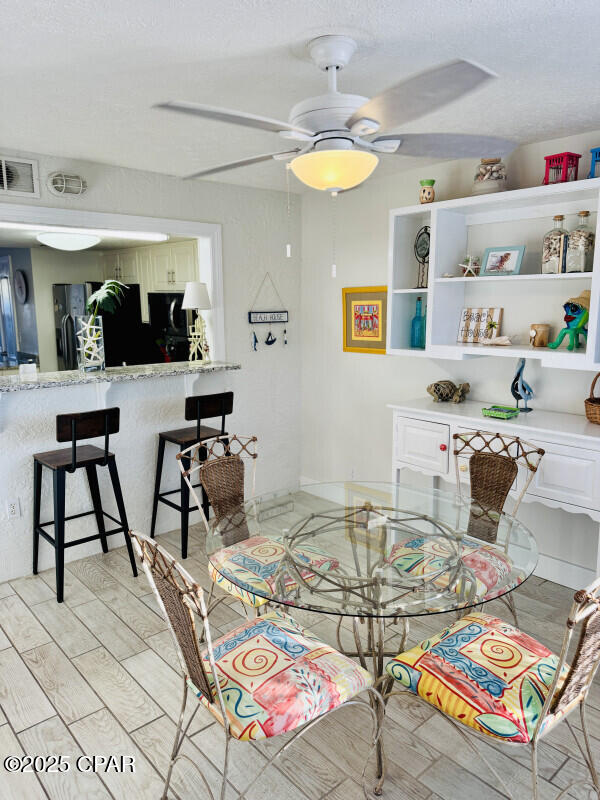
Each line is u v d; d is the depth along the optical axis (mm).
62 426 2887
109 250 6301
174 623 1638
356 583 1875
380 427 4172
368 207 4004
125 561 3510
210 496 2748
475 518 2416
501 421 2965
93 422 3002
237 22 1710
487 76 1299
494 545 2146
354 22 1723
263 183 4023
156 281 5695
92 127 2725
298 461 4832
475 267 3279
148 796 1882
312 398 4660
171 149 3121
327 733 2154
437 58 1997
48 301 6102
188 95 2322
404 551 2104
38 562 3379
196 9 1628
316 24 1730
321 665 1793
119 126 2709
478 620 1994
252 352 4352
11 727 2178
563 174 2805
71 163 3309
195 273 5164
